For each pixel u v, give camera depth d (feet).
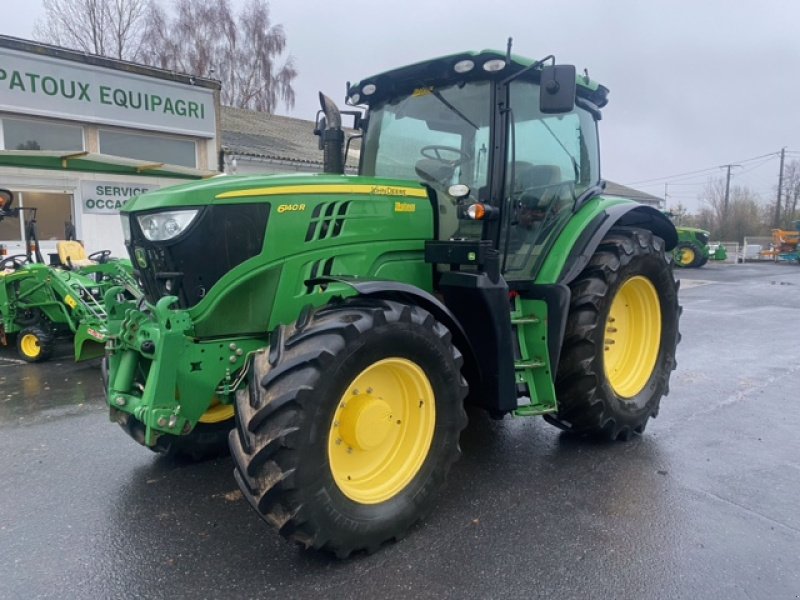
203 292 9.45
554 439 13.55
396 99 12.83
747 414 15.44
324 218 10.04
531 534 9.44
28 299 21.45
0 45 33.35
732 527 9.68
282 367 8.13
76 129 37.55
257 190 9.53
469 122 11.59
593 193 13.99
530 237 12.22
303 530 8.21
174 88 41.04
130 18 78.59
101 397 16.90
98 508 10.28
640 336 14.30
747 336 26.99
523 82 11.97
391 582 8.21
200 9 90.27
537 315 11.79
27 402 16.42
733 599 7.88
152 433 9.05
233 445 8.33
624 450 12.91
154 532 9.50
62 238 35.53
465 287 10.38
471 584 8.16
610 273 12.53
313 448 8.08
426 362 9.30
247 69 93.35
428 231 11.41
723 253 86.74
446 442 9.68
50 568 8.53
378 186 10.66
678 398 16.88
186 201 9.30
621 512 10.14
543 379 11.64
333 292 9.82
